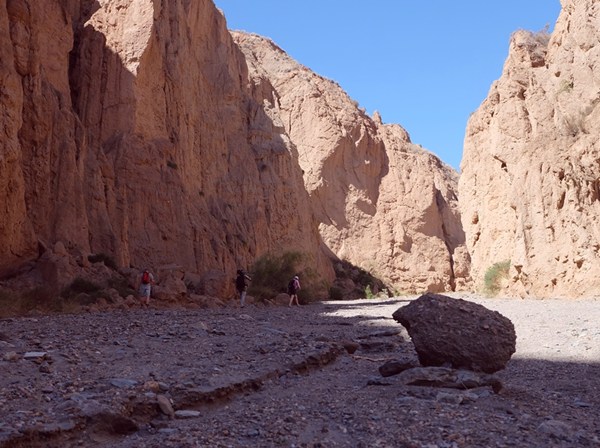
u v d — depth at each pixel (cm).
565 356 978
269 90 6900
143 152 3300
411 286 6588
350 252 6569
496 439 486
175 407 604
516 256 2894
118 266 2722
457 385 675
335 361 955
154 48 3591
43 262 2166
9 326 1230
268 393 698
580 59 2831
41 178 2498
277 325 1480
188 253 3309
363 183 6944
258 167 5031
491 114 3647
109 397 582
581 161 2588
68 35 3028
